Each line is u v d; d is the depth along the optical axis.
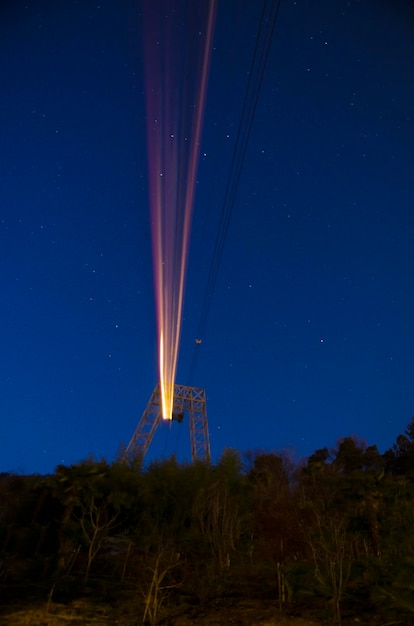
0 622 8.51
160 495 20.92
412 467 37.75
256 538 17.55
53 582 11.39
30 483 17.62
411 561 8.58
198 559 13.95
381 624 8.11
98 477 15.47
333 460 39.53
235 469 24.23
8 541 13.93
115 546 16.88
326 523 14.70
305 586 9.59
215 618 8.89
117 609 9.42
